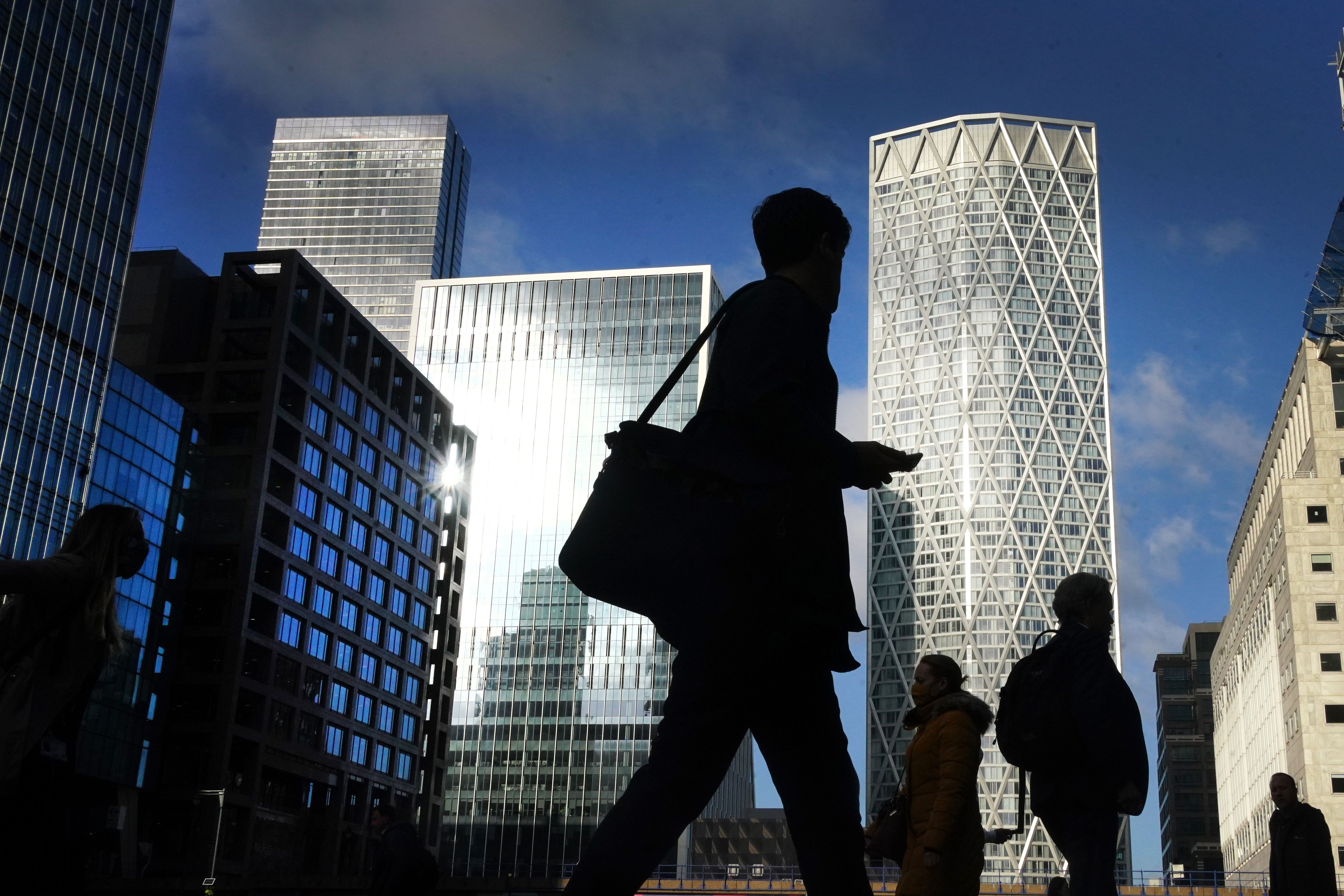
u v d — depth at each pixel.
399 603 136.50
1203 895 72.56
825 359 2.90
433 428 149.75
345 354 127.62
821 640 2.72
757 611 2.62
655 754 2.74
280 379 115.19
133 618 98.88
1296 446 128.00
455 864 174.88
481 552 191.50
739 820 171.12
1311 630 113.81
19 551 88.50
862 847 2.90
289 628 113.38
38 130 95.62
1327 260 117.69
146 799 101.50
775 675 2.69
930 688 6.25
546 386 199.38
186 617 107.94
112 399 100.50
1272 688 129.00
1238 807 158.50
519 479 194.50
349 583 125.38
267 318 117.56
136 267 124.62
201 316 127.31
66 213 98.19
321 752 116.50
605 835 2.68
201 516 110.44
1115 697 5.73
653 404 2.76
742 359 2.68
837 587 2.68
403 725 134.38
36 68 95.88
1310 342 122.31
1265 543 131.25
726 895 79.06
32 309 92.88
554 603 186.62
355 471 127.69
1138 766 5.65
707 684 2.69
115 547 4.15
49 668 3.95
